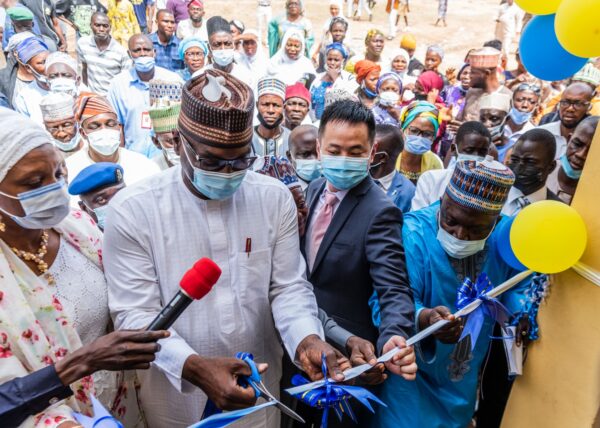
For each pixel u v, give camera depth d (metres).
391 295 1.86
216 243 1.64
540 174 2.82
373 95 5.44
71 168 3.20
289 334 1.69
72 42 11.60
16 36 4.91
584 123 3.03
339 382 1.54
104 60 6.11
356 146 1.96
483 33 14.61
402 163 3.82
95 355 1.28
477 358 2.07
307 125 3.15
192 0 7.80
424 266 2.02
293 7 8.17
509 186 1.78
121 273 1.62
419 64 7.76
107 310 1.72
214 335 1.67
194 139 1.46
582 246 1.54
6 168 1.37
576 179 3.16
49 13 7.54
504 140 4.12
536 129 2.85
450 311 1.94
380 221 1.98
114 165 2.35
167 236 1.61
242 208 1.68
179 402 1.74
